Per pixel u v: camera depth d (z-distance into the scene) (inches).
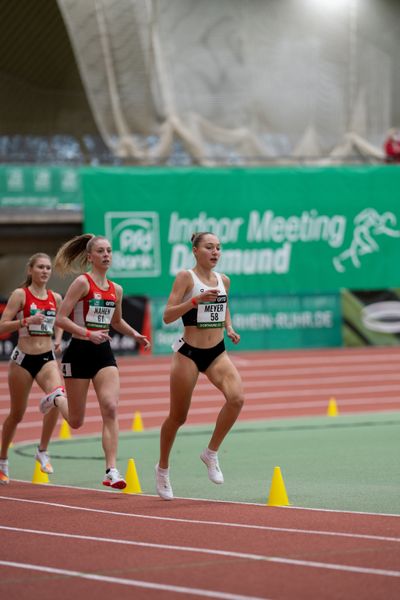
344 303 3412.9
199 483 1221.1
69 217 3316.9
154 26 3799.2
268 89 3882.9
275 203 3363.7
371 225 3432.6
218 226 3316.9
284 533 864.3
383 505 1013.2
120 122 3777.1
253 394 2428.6
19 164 3705.7
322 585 673.6
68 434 1779.0
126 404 2315.5
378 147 3959.2
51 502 1101.1
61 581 717.9
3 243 3383.4
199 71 3841.0
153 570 740.0
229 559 765.9
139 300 3206.2
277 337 3361.2
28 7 3772.1
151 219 3260.3
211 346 1063.0
